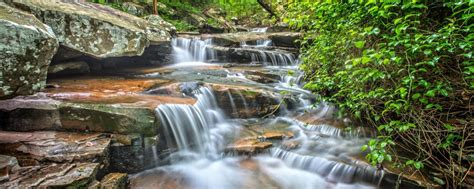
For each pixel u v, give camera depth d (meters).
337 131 4.63
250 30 14.93
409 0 2.85
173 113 4.04
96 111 3.54
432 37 2.55
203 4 19.41
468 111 3.15
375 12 3.25
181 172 3.84
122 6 11.40
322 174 3.87
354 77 3.80
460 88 3.10
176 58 8.44
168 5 14.90
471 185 3.04
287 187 3.63
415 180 3.27
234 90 5.26
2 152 2.91
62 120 3.56
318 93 5.37
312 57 5.14
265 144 4.34
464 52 2.75
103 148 3.16
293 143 4.41
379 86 3.71
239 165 4.05
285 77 6.98
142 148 3.62
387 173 3.46
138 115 3.58
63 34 4.99
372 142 3.19
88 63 6.34
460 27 2.64
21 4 4.52
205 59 9.01
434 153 3.47
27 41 3.33
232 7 19.72
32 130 3.51
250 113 5.32
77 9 5.58
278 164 4.12
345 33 4.15
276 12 14.34
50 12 4.84
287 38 10.34
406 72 3.24
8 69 3.13
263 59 8.79
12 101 3.57
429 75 3.20
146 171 3.72
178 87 5.09
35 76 3.58
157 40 7.23
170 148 3.97
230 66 8.14
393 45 3.07
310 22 5.21
